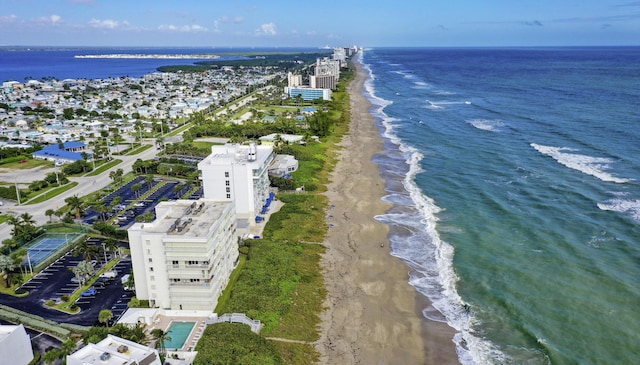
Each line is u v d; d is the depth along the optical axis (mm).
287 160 174250
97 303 90500
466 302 90188
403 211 134500
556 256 103062
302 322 84312
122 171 170625
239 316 82750
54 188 165125
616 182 142625
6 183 171625
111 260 108312
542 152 178625
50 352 69125
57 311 87625
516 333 80688
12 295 93750
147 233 84000
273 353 73562
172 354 72625
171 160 194750
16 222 120250
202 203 99812
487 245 110438
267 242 113562
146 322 82500
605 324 80938
